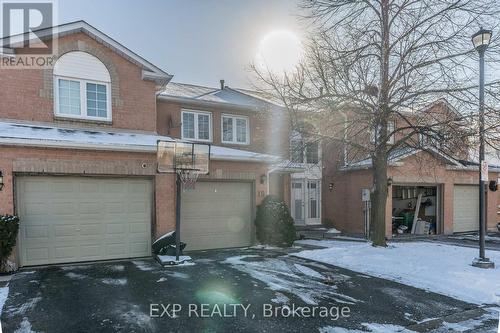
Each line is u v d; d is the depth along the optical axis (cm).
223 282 755
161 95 1420
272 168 1393
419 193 1734
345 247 1161
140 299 639
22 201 887
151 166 1037
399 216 1792
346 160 1397
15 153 870
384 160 1148
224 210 1199
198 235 1148
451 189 1700
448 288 729
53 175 920
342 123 1097
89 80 1105
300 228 1712
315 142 1159
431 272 840
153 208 1042
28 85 1022
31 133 916
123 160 998
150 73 1187
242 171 1220
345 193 1722
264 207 1234
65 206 936
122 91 1152
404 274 830
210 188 1175
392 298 666
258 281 767
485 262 877
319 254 1048
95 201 972
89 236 961
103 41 1121
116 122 1136
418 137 1229
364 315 580
